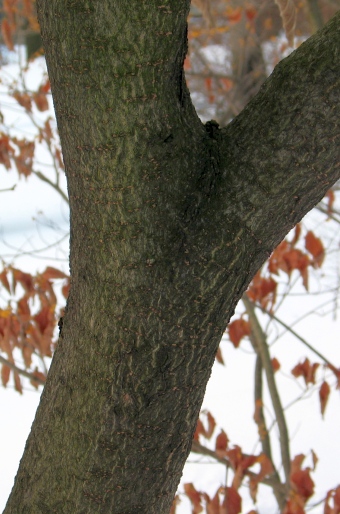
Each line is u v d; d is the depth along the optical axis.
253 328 2.78
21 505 1.18
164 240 1.01
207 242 1.02
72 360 1.12
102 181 0.99
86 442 1.09
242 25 5.02
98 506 1.12
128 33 0.88
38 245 6.49
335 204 4.36
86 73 0.92
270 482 2.66
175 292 1.02
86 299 1.08
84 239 1.06
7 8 3.20
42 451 1.15
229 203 1.02
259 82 5.20
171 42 0.91
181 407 1.09
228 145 1.04
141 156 0.97
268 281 2.49
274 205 1.02
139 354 1.04
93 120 0.95
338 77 0.97
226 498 2.10
